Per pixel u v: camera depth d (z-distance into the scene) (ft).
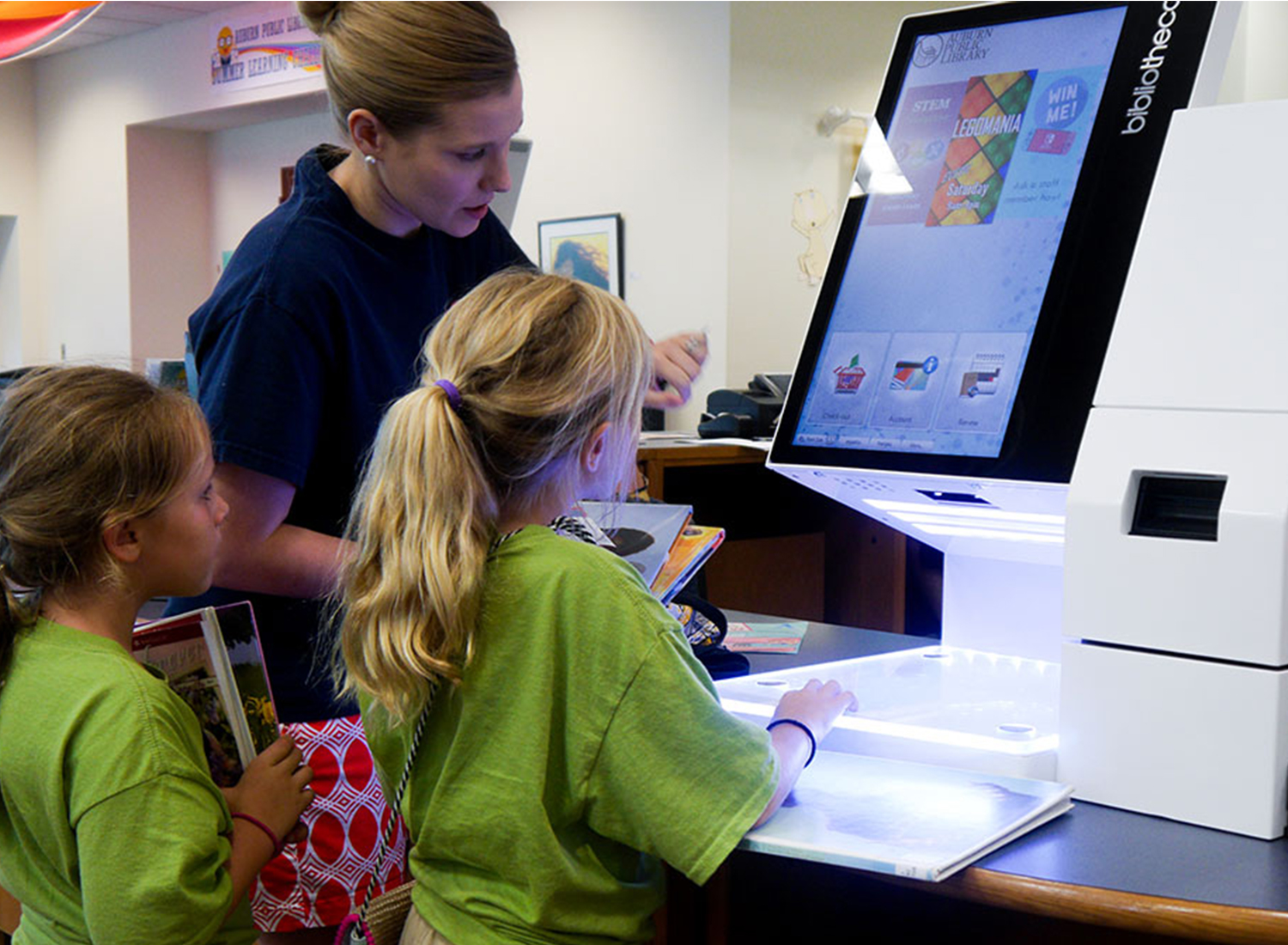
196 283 29.30
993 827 3.92
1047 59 5.34
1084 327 4.82
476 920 4.03
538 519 4.31
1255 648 3.92
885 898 5.43
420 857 4.27
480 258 6.33
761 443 12.05
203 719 4.61
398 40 4.96
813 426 5.54
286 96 23.93
